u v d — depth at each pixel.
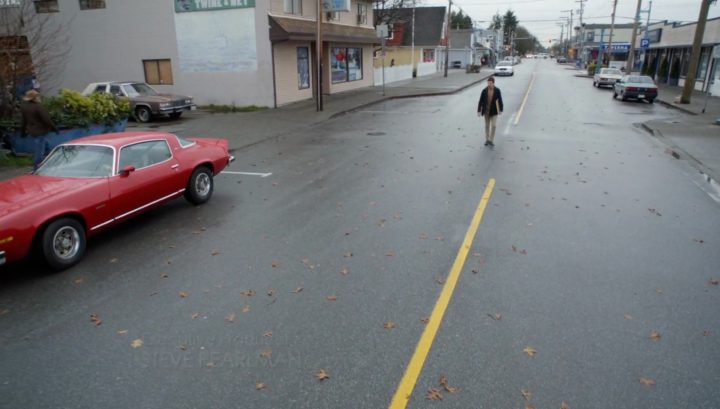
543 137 14.73
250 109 21.17
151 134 7.70
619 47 69.81
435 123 17.67
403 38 59.47
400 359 4.11
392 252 6.25
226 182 9.85
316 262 5.99
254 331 4.54
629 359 4.07
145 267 5.95
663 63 39.19
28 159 11.71
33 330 4.63
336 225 7.25
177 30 21.83
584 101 26.06
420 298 5.09
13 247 5.39
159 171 7.42
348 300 5.07
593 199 8.49
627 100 26.67
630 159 11.76
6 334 4.58
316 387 3.78
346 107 21.80
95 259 6.21
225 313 4.87
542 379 3.84
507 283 5.40
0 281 5.66
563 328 4.53
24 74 14.93
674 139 14.41
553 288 5.29
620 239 6.68
